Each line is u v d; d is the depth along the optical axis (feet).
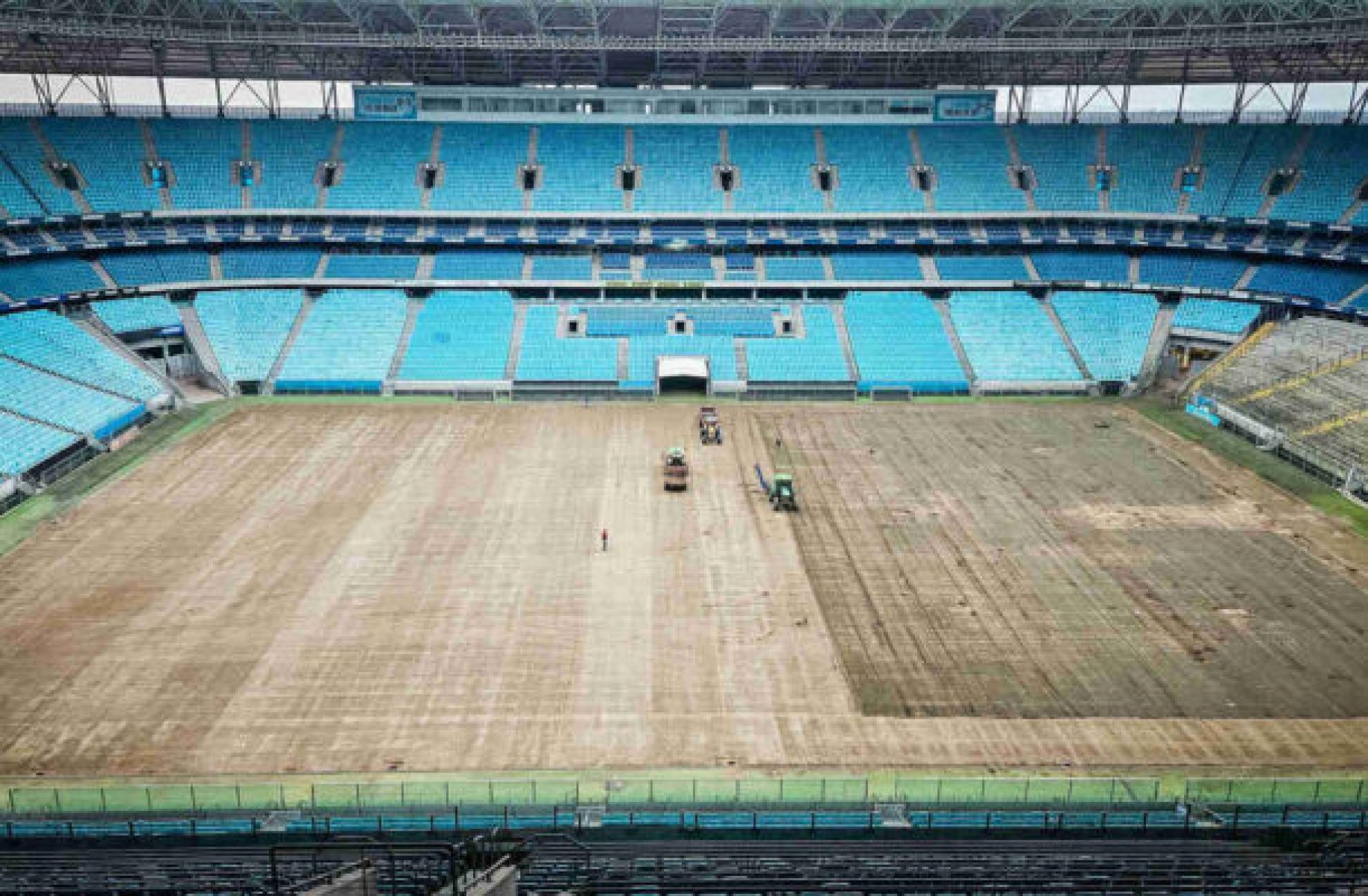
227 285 274.36
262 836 88.02
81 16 248.11
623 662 123.95
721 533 166.20
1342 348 233.14
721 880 72.02
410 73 317.22
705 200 296.10
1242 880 72.02
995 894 69.15
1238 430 223.92
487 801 95.76
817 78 322.14
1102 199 296.92
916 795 97.66
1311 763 104.37
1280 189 280.72
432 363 258.98
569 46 258.16
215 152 294.05
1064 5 239.09
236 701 114.21
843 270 291.38
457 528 166.61
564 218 291.99
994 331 274.98
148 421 227.61
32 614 134.72
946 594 143.43
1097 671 122.52
